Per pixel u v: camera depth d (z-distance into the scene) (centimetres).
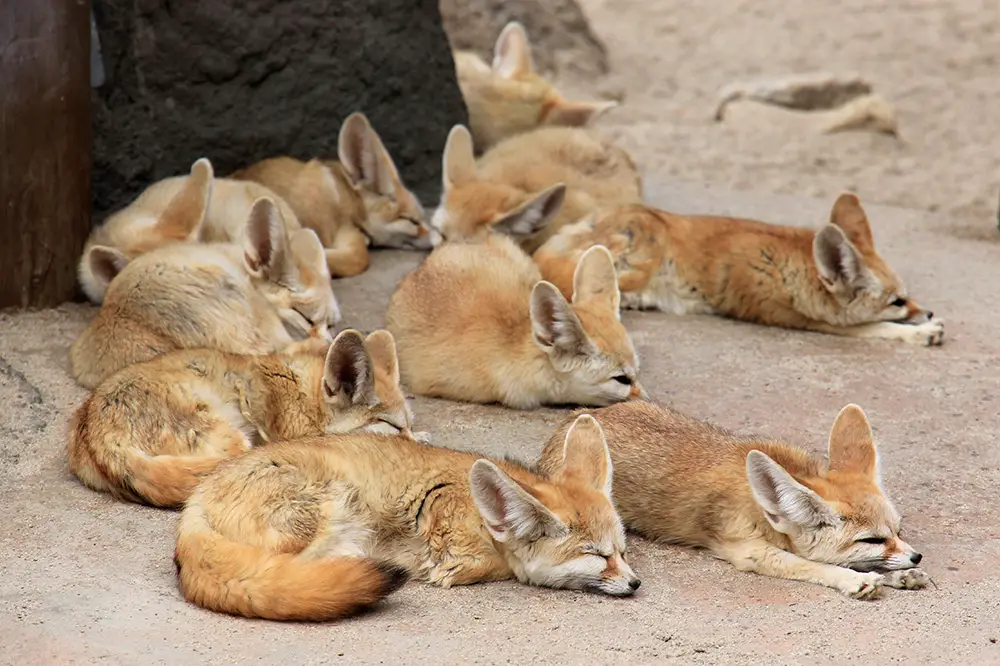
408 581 799
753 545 821
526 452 998
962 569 809
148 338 1059
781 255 1316
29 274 1227
